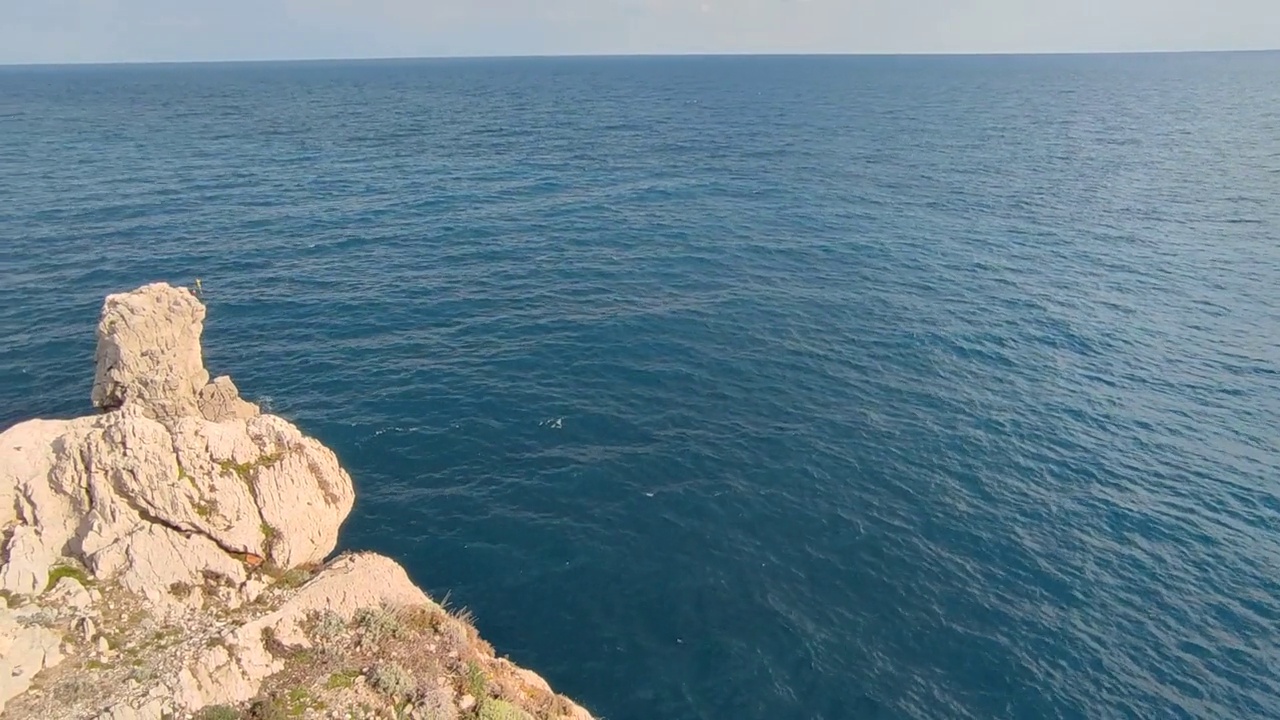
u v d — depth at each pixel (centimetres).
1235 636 2533
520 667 2222
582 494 3125
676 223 6875
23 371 3738
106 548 1686
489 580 2648
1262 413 3812
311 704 1568
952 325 4775
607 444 3475
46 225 6025
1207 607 2647
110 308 2139
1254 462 3434
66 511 1733
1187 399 3941
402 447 3366
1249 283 5459
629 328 4634
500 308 4862
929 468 3378
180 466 1800
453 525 2905
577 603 2575
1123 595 2697
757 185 8462
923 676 2362
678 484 3216
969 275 5634
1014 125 13738
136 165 8675
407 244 6028
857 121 14475
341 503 2095
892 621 2566
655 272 5597
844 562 2819
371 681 1650
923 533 2980
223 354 4084
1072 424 3722
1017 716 2244
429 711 1627
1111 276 5616
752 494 3172
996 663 2416
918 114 15662
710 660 2378
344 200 7350
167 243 5738
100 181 7731
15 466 1717
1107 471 3369
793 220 7038
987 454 3478
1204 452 3506
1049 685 2342
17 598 1592
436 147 10756
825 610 2598
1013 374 4191
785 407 3838
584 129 13238
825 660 2402
